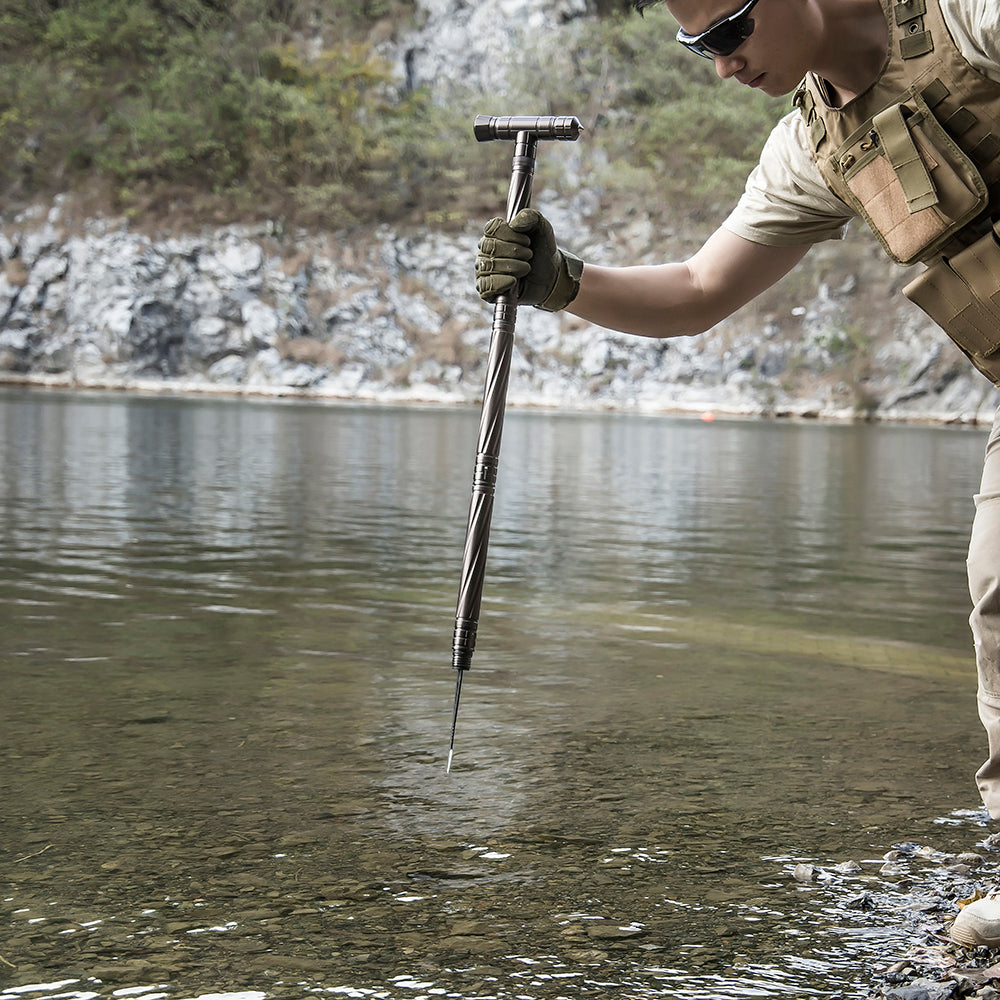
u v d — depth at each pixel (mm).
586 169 55969
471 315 51531
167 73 56312
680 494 11328
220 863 2070
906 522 9156
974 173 1681
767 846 2213
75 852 2105
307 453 15234
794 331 48688
